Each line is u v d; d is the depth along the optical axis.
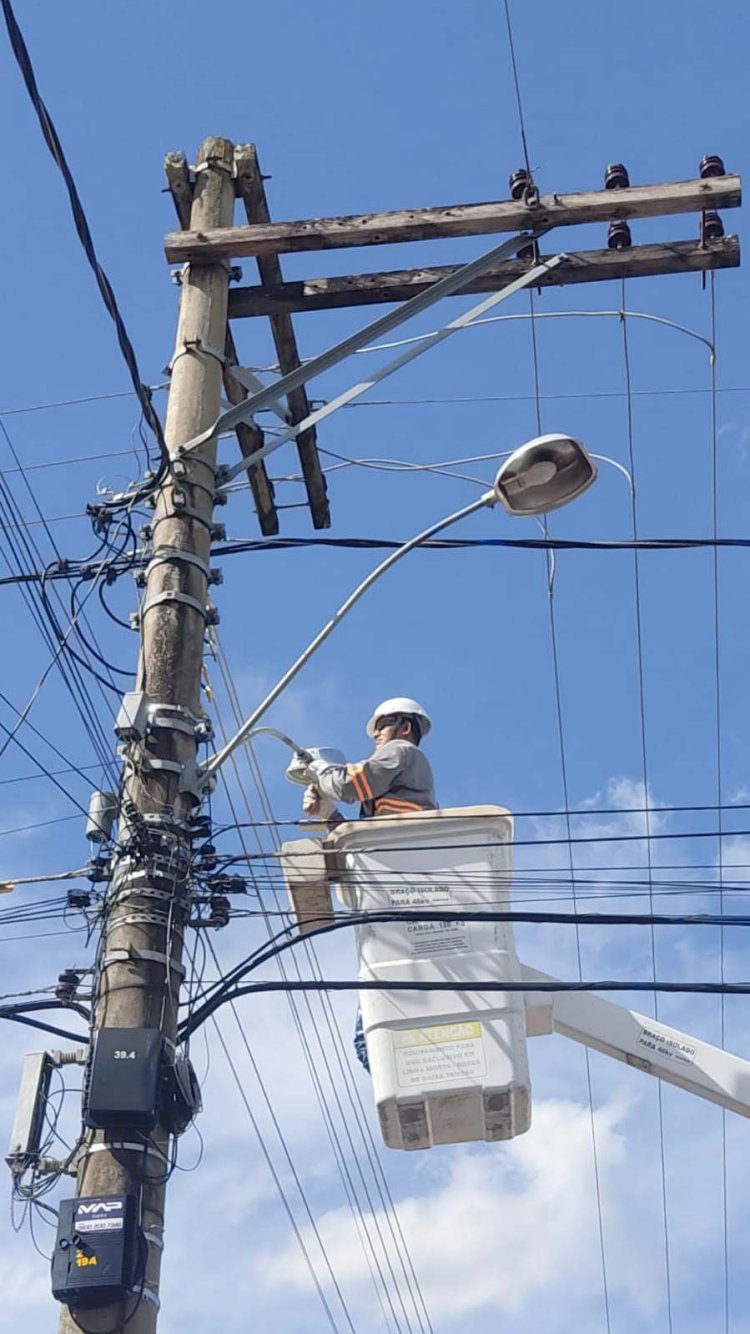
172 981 6.86
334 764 8.24
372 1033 7.52
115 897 6.98
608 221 9.13
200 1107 6.65
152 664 7.53
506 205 9.08
